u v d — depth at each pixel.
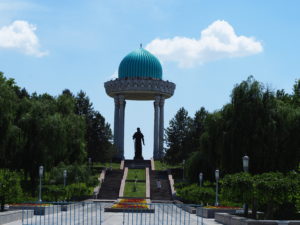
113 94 111.19
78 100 103.75
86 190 64.06
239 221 30.30
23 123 61.38
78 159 77.19
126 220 37.75
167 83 109.25
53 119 63.06
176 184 78.12
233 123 52.78
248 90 53.31
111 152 99.62
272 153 51.75
